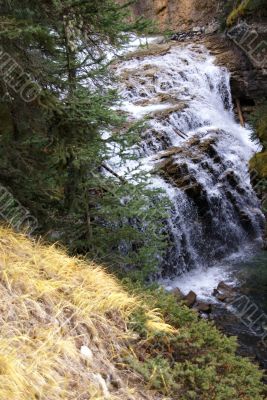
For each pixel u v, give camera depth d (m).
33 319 3.57
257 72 14.94
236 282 9.13
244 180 12.00
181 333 4.52
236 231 11.19
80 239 5.79
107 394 3.32
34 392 2.91
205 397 3.85
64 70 5.22
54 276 4.40
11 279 3.78
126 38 5.36
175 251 9.63
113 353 3.85
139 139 5.52
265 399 4.20
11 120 5.29
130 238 5.85
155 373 3.85
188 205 10.27
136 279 5.64
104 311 4.24
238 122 15.04
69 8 4.91
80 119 4.95
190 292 8.26
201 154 11.50
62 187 5.64
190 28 19.22
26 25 4.52
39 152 5.29
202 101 14.48
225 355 4.47
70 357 3.43
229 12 15.79
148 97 14.38
